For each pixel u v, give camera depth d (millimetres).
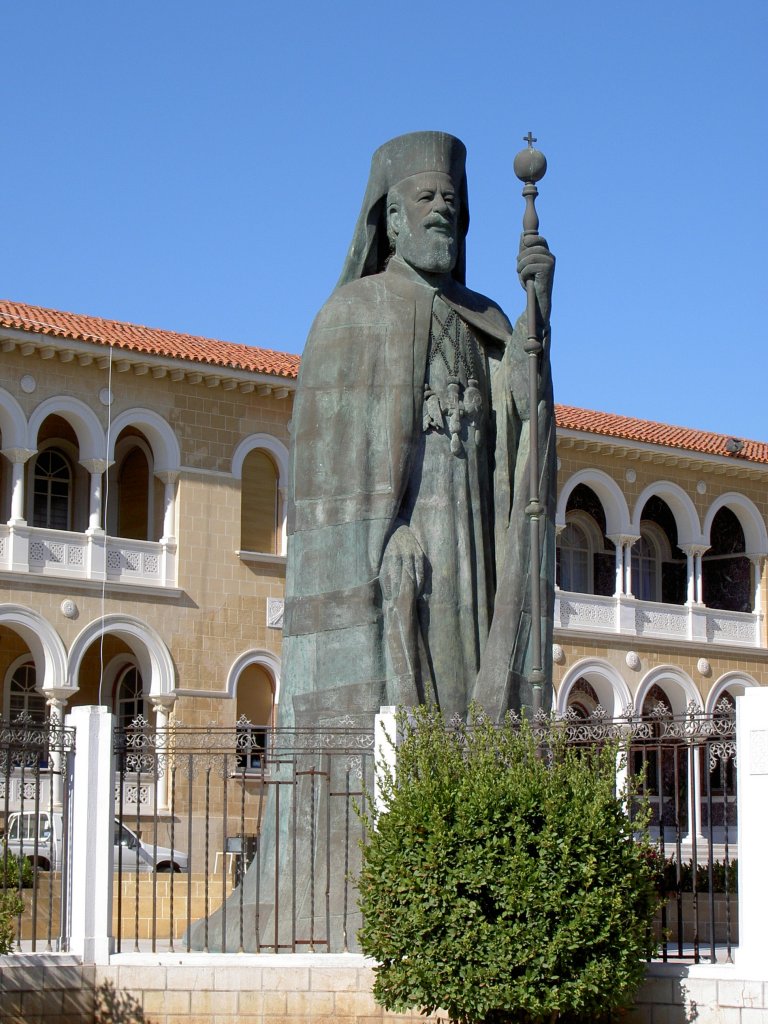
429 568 17875
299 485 18203
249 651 50688
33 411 47625
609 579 59562
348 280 19156
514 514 18125
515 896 13047
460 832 13281
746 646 61031
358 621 17609
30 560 47281
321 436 18109
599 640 57531
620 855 13516
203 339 53906
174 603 49594
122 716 51125
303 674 17828
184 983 14867
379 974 13547
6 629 49500
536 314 18266
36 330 47188
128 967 14961
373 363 18125
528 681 17844
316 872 16703
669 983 13977
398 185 18750
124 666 51219
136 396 49500
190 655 49719
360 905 13773
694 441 60812
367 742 16578
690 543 60344
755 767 13844
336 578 17781
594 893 13164
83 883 15156
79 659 47656
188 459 50281
